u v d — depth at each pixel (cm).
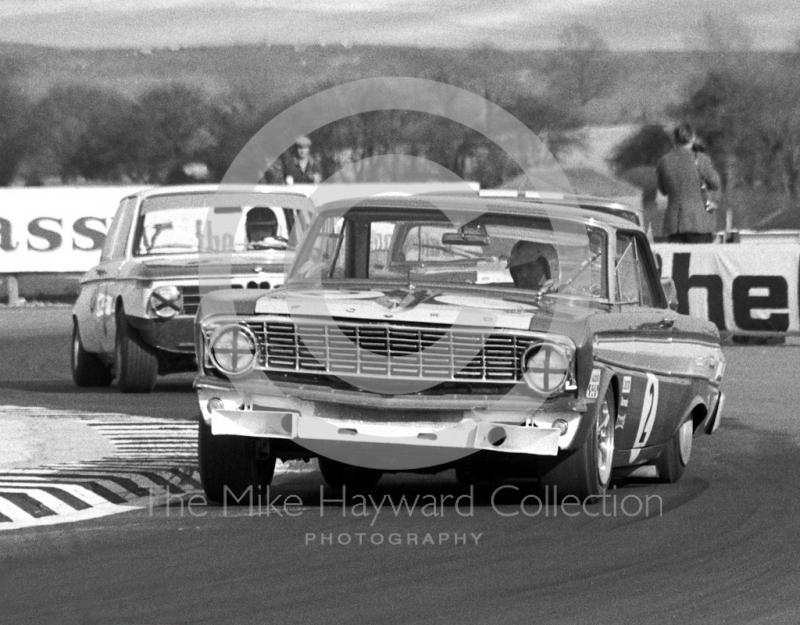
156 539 2052
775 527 2198
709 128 18988
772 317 6097
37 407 3791
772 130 18675
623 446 2520
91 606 1652
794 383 4688
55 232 8112
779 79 18988
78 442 3022
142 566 1869
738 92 19000
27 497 2369
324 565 1877
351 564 1883
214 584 1764
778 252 6088
